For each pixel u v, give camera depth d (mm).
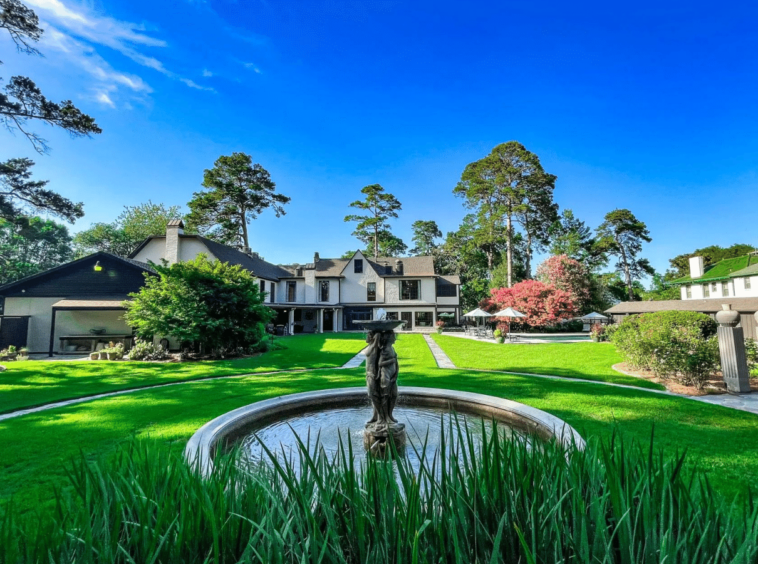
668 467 1871
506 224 39031
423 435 5840
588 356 15195
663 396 8320
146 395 9125
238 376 12289
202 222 40844
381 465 1851
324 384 10328
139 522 1577
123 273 20453
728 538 1466
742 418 6484
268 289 32188
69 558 1424
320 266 38812
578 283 33031
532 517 1549
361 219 52562
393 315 36438
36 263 47125
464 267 51250
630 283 49812
